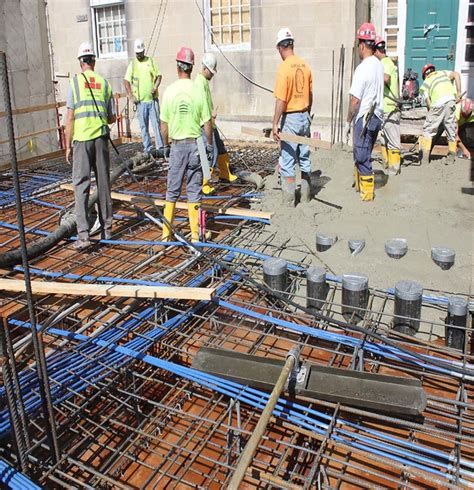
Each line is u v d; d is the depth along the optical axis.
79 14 11.96
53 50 12.42
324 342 3.98
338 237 5.26
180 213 6.46
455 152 7.60
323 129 10.14
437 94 7.34
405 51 10.61
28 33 10.70
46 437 2.98
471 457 2.93
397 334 3.85
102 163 5.41
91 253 5.39
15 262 5.00
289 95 5.77
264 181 7.04
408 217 5.68
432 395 3.39
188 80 5.06
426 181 6.86
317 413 3.17
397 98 7.05
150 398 3.58
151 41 11.38
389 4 10.45
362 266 4.70
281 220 5.74
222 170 7.14
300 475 2.85
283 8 9.92
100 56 12.19
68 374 3.49
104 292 4.05
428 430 3.00
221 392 3.34
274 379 3.31
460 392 3.34
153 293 3.98
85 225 5.41
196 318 4.19
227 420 3.36
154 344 3.88
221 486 2.88
